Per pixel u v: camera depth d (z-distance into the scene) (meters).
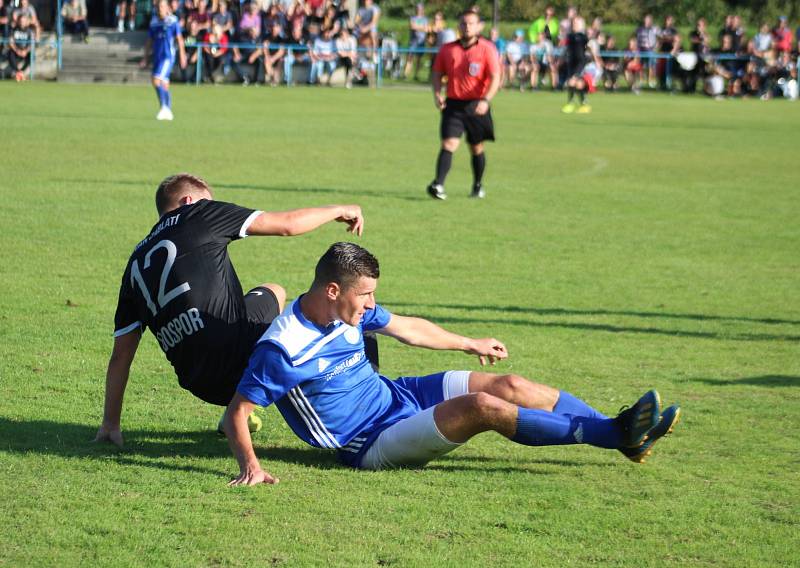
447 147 20.97
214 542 6.22
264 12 55.62
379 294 13.39
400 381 7.98
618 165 28.42
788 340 11.81
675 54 61.56
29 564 5.91
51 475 7.24
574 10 61.00
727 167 28.45
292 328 7.19
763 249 17.27
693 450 8.17
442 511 6.79
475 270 15.05
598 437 7.27
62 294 12.84
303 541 6.26
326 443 7.54
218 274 7.61
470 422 7.23
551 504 6.97
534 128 38.88
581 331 11.96
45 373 9.77
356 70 57.31
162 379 9.79
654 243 17.55
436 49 62.19
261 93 49.94
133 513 6.62
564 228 18.64
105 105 40.53
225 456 7.79
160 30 35.38
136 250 7.77
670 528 6.62
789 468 7.78
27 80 52.78
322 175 24.47
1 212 18.00
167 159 25.97
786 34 60.00
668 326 12.30
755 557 6.25
